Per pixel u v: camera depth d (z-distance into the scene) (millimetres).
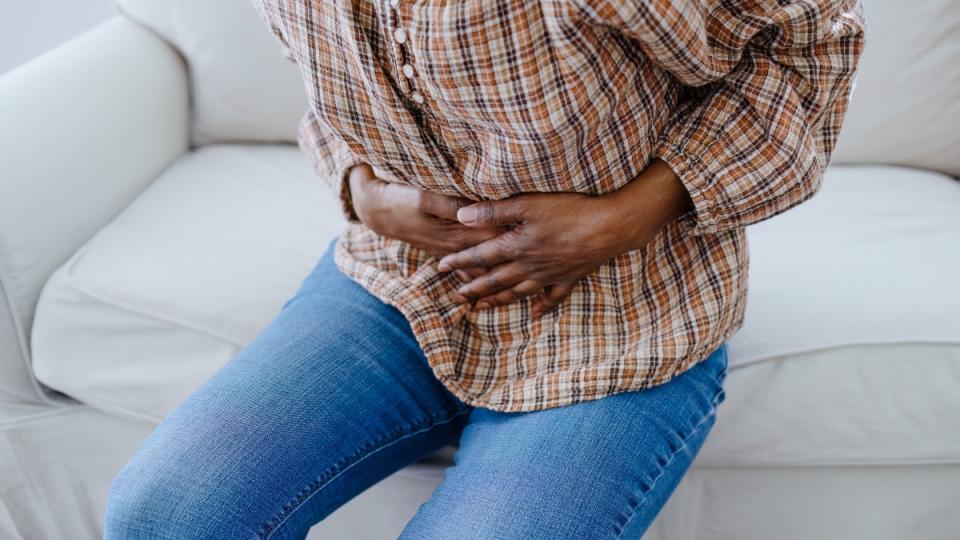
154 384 974
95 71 1145
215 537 631
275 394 710
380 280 784
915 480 908
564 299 737
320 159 858
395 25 581
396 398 758
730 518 965
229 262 996
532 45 552
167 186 1174
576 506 620
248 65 1222
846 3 614
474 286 737
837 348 858
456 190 702
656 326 717
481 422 736
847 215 1032
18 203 975
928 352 847
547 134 589
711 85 667
